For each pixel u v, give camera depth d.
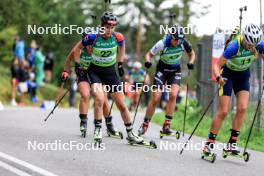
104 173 23.19
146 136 37.50
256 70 43.34
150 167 25.06
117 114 57.41
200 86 55.09
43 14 97.50
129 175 23.09
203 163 27.19
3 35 92.12
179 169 25.05
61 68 114.25
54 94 88.94
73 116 48.34
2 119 42.03
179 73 36.72
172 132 36.69
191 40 113.69
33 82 76.25
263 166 27.62
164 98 82.00
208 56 53.56
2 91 77.12
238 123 28.78
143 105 88.94
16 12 83.25
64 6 110.69
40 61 75.50
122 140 33.72
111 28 30.19
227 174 24.66
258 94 42.16
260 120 40.94
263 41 27.91
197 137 38.66
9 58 93.75
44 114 48.88
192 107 56.12
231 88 28.41
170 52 35.81
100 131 30.09
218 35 45.00
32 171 22.94
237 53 27.50
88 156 26.97
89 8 119.38
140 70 71.38
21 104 71.00
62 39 112.00
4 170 23.06
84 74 32.22
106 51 30.50
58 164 24.62
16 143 29.83
